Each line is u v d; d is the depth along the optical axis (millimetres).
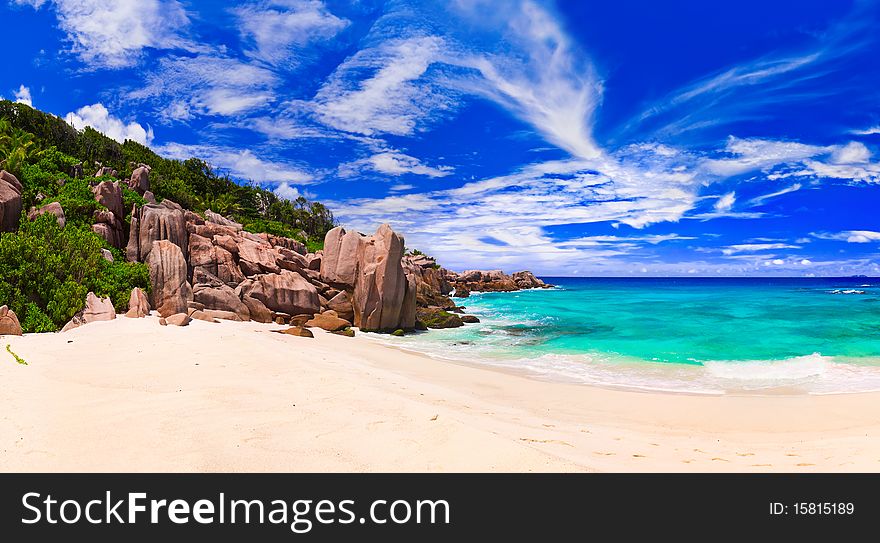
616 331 26172
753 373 15469
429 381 13195
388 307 26016
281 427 6379
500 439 5863
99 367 10188
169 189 43250
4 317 14586
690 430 9203
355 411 7117
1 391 7840
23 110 49625
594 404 11258
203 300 22750
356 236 28625
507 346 21469
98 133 58656
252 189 81875
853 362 17031
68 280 17672
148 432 6008
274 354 12070
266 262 27312
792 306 39750
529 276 90375
